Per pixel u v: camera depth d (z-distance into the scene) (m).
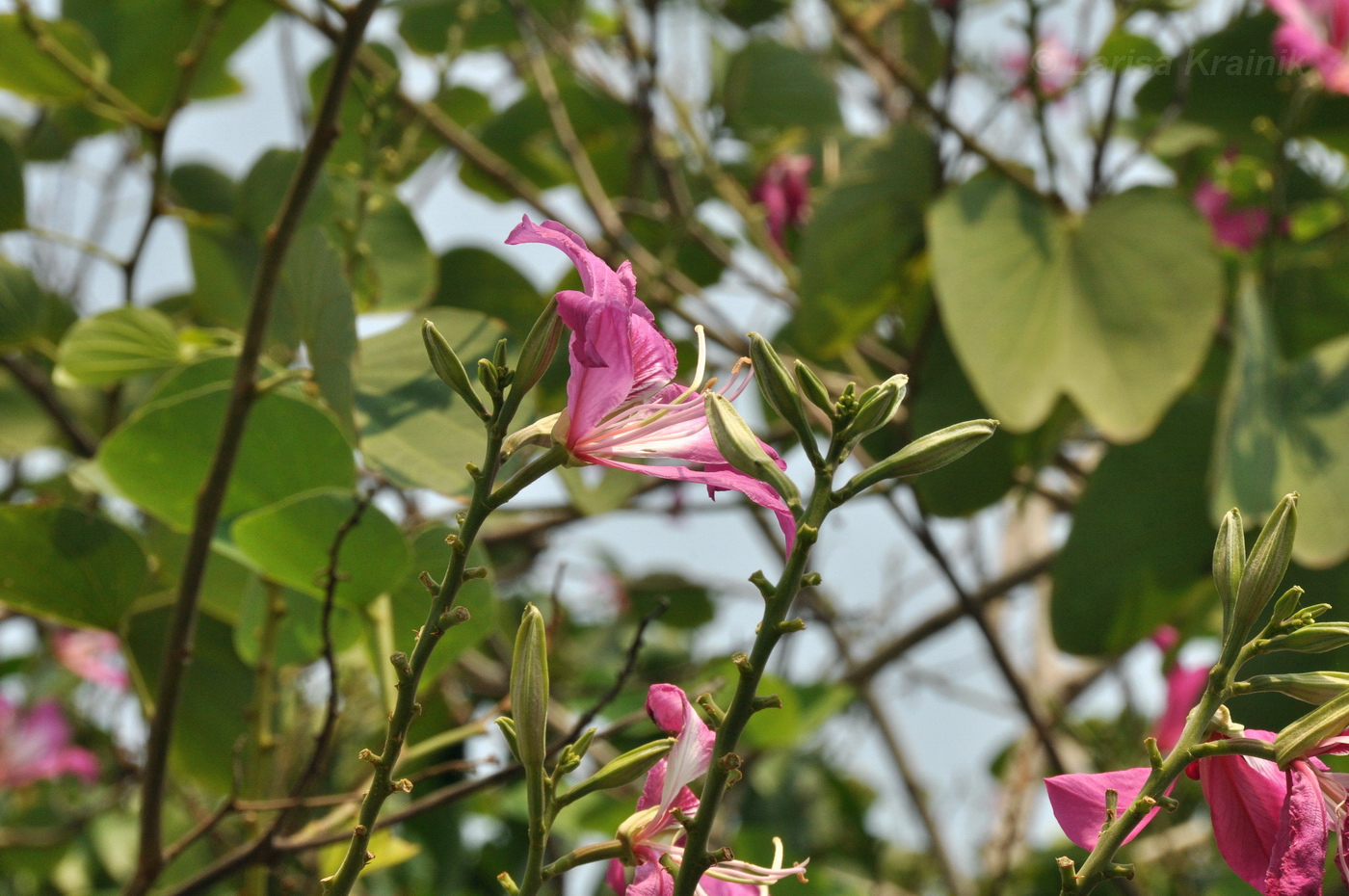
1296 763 0.97
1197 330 1.57
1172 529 1.62
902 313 2.04
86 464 1.45
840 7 1.96
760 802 2.73
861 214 1.88
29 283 1.62
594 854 0.99
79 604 1.28
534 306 1.99
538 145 2.39
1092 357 1.59
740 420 0.97
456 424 1.19
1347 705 0.96
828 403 0.97
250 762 1.61
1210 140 1.98
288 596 1.37
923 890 2.96
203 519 1.17
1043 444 1.85
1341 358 1.56
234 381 1.17
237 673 1.60
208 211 2.03
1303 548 1.43
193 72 1.59
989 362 1.59
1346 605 1.42
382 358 1.22
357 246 1.42
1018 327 1.61
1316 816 0.96
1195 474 1.61
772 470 0.96
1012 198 1.70
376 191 1.59
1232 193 2.17
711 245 2.23
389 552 1.20
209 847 1.81
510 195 2.41
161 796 1.19
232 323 1.68
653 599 2.61
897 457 0.96
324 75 2.12
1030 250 1.66
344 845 1.30
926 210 1.88
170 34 2.04
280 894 1.21
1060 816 1.00
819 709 2.09
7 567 1.25
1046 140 1.72
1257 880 1.00
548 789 0.99
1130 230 1.63
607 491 1.50
